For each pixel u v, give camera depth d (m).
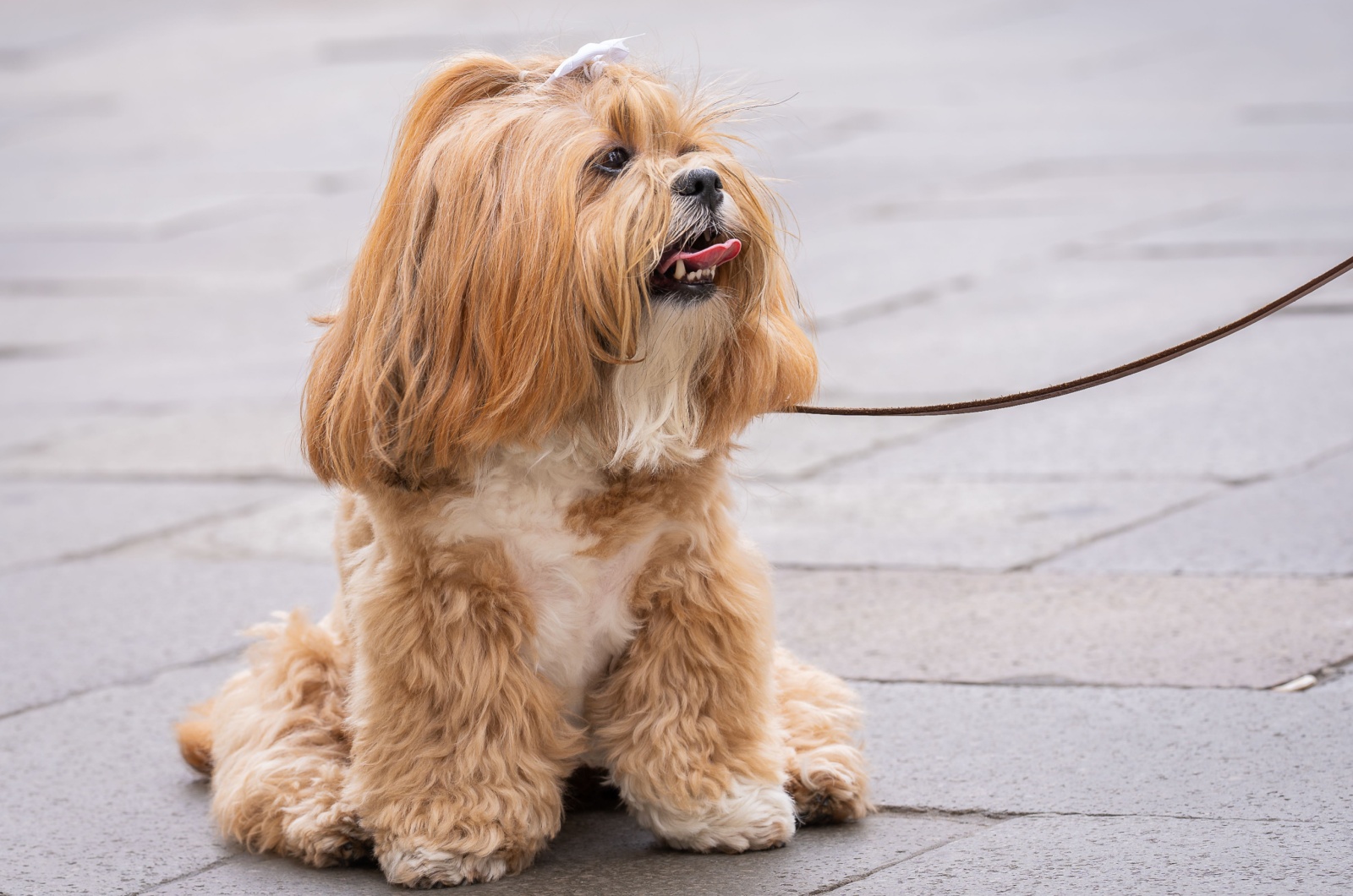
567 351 3.66
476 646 3.89
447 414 3.67
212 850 4.30
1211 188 13.56
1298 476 6.86
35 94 23.55
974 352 9.41
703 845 4.06
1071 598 5.78
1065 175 14.75
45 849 4.36
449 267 3.66
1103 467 7.30
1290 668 5.00
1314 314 9.56
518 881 3.95
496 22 26.42
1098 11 25.27
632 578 4.00
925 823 4.18
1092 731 4.67
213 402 10.02
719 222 3.81
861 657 5.41
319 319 4.08
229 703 4.53
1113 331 9.58
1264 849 3.85
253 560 7.06
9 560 7.26
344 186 16.78
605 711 4.11
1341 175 13.58
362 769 4.02
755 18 25.70
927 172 15.43
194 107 21.78
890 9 26.28
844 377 9.15
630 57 4.16
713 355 3.95
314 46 25.61
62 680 5.73
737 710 4.06
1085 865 3.83
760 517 7.05
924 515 6.89
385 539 3.93
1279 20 23.05
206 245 14.71
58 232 15.66
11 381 10.91
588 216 3.68
